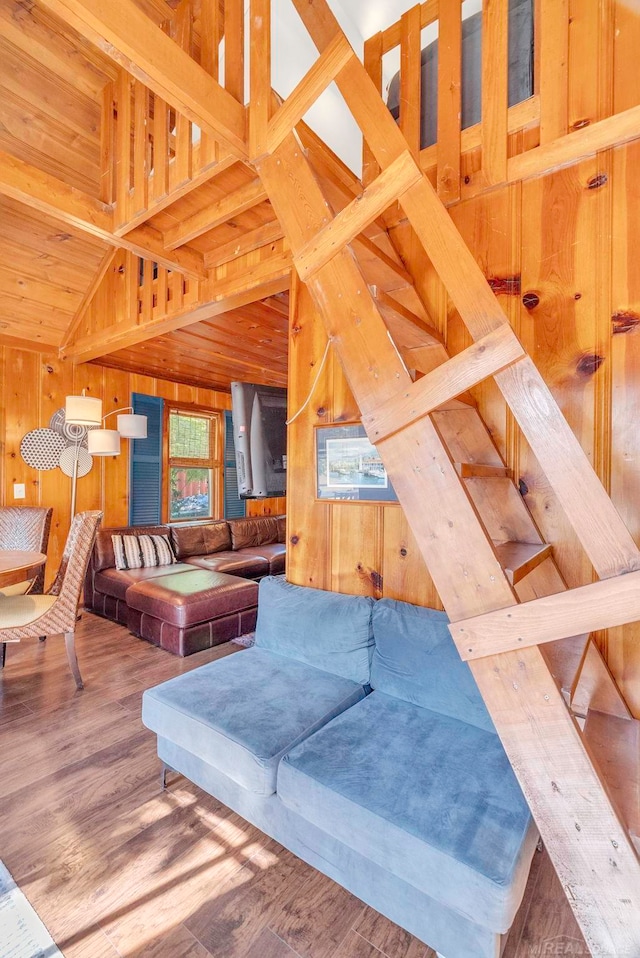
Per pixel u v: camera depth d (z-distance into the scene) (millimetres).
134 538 4238
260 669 1960
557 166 1629
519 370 1057
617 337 1505
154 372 4746
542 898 1318
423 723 1569
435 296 1890
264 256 2496
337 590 2195
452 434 1716
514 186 1726
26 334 3807
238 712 1614
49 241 3271
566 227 1612
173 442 5242
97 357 4121
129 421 4301
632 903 952
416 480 1190
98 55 2443
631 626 1432
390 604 1900
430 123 2045
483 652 1091
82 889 1342
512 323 1707
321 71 1394
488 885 984
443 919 1104
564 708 1009
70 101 2670
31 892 1327
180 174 1959
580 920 1019
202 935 1215
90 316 3811
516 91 1802
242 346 3846
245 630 3598
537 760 1047
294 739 1486
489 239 1771
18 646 3252
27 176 2070
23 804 1675
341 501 2141
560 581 1542
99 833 1553
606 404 1515
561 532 1591
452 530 1138
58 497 4113
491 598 1086
